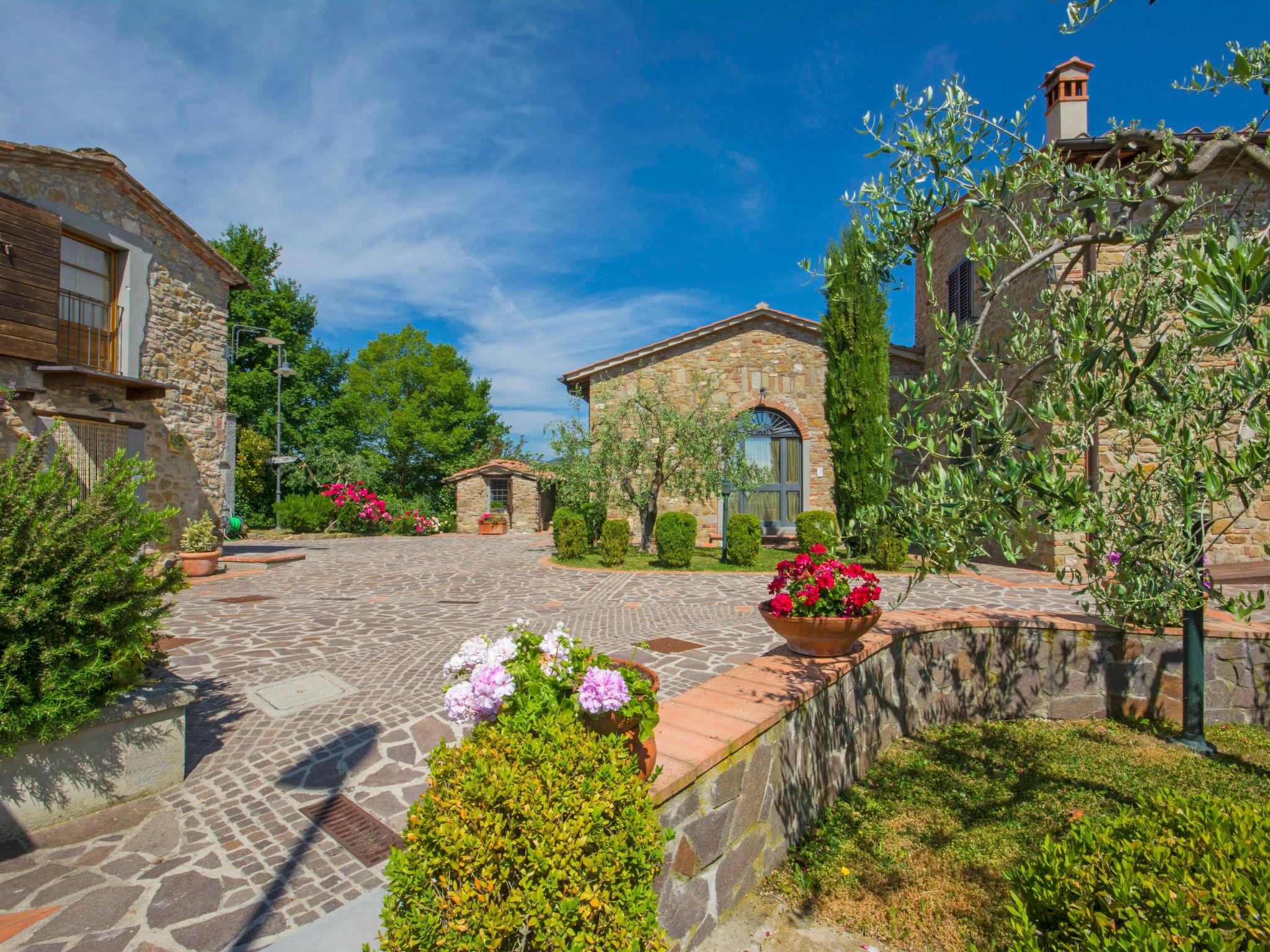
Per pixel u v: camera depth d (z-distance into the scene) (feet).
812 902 10.69
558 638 8.01
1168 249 9.70
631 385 51.19
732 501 51.19
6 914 7.89
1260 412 6.49
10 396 26.84
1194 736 16.85
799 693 12.31
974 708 18.98
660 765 8.64
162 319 34.40
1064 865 6.07
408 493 98.22
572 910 5.42
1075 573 11.24
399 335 102.53
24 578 9.46
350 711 14.78
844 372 44.45
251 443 77.30
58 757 9.93
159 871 8.82
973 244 9.41
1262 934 4.74
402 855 5.77
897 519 9.49
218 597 29.40
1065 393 8.25
